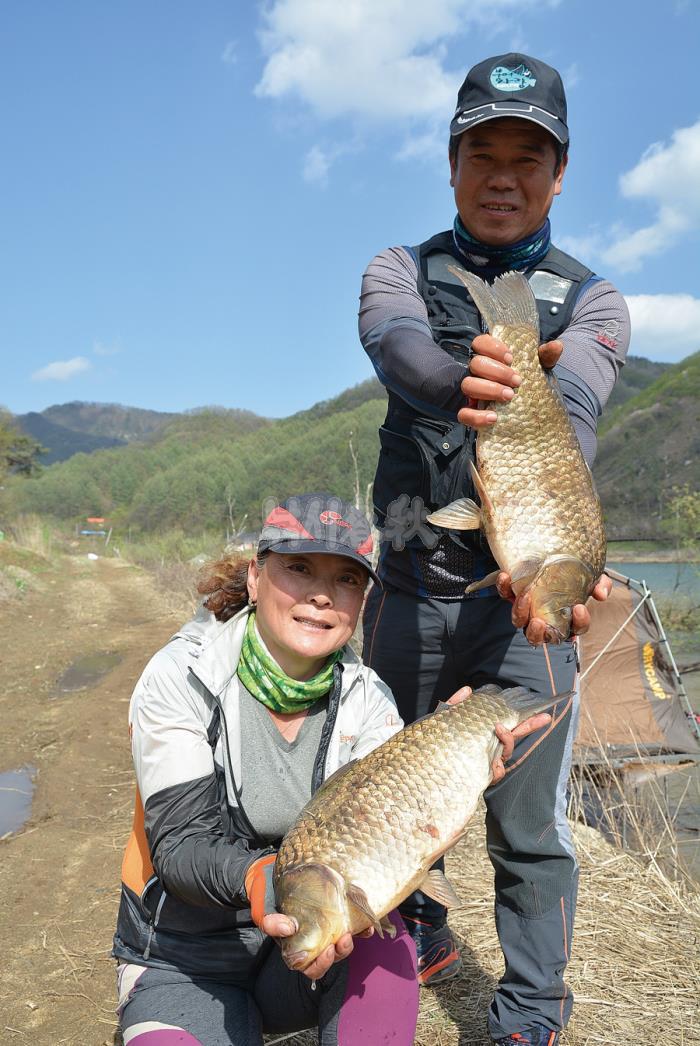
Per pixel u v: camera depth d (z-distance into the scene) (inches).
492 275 105.7
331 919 69.7
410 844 73.6
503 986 98.9
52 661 414.9
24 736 275.6
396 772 75.5
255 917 74.1
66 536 2262.6
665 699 277.6
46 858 175.5
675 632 490.6
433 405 87.8
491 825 99.5
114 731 272.2
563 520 82.9
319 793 77.0
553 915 97.4
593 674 279.0
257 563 88.1
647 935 127.3
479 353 79.1
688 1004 110.8
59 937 142.5
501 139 99.0
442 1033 108.0
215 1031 81.5
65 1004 122.7
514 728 79.0
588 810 194.5
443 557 103.0
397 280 105.7
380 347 96.4
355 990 81.4
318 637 86.1
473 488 97.1
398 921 86.1
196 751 84.5
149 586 827.4
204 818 83.7
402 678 111.3
